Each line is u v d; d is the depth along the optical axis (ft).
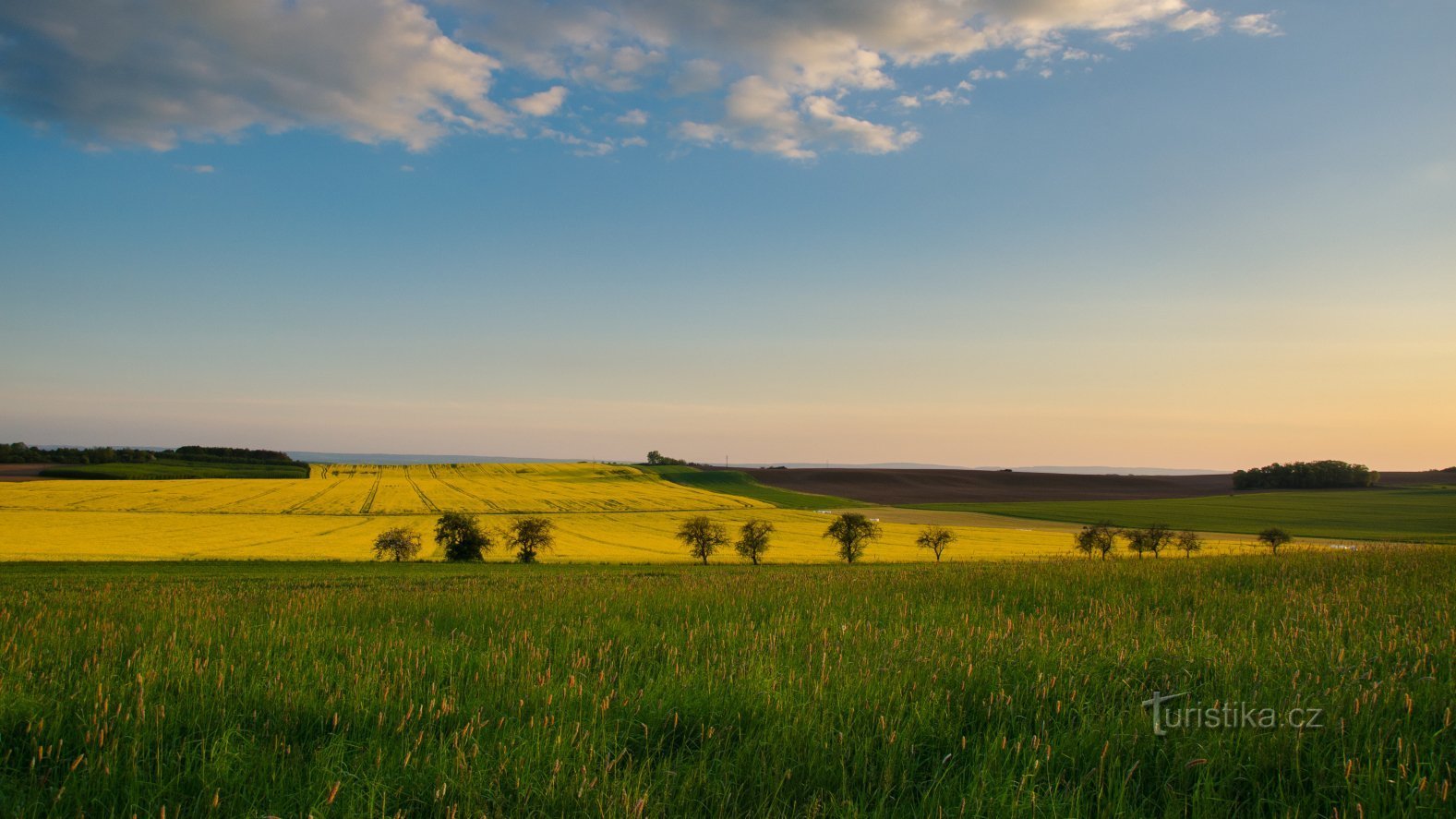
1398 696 15.84
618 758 13.71
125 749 14.06
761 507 345.51
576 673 19.29
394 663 20.56
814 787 13.12
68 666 20.57
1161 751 13.78
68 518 229.86
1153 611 29.91
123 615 31.09
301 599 37.68
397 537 172.96
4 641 23.20
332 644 23.59
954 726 15.38
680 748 14.79
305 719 16.20
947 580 42.88
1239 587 37.35
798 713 15.79
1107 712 15.64
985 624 26.61
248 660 21.07
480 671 19.57
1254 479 463.83
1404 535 262.26
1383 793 11.87
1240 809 12.37
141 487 325.01
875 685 17.63
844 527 193.47
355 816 12.01
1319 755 13.38
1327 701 15.53
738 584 44.04
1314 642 21.62
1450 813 11.37
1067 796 12.48
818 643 23.06
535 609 32.14
